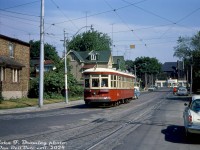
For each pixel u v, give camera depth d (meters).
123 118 20.91
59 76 47.09
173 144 11.77
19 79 40.88
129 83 38.97
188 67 78.50
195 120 12.09
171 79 149.00
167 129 15.81
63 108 30.81
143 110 28.02
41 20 32.69
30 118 20.20
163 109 29.72
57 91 46.75
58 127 15.81
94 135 13.49
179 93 64.94
